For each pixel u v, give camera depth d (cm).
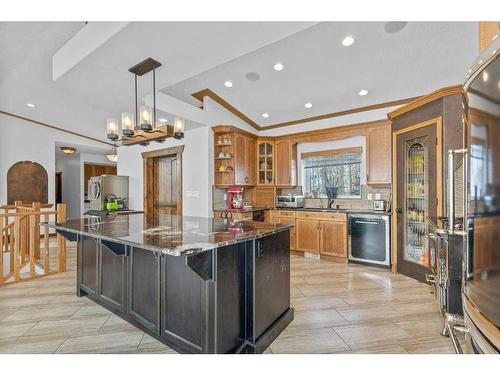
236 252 182
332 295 287
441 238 214
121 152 623
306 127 512
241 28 199
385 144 410
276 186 530
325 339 204
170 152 516
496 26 134
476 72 99
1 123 564
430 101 314
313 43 313
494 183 89
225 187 487
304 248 454
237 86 420
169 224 250
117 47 223
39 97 454
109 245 212
